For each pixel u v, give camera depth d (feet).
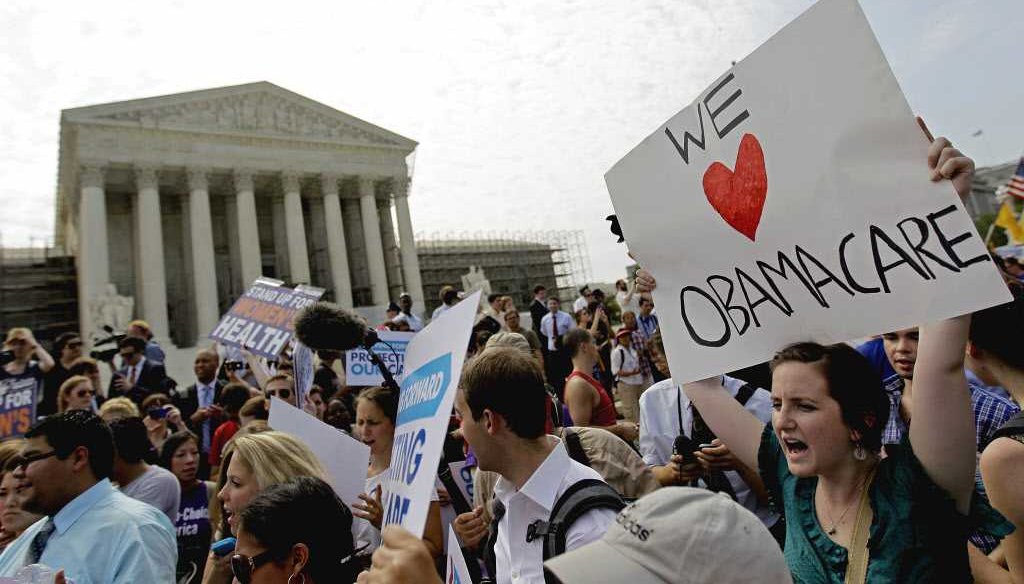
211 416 28.58
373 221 163.43
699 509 4.66
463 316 6.02
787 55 7.47
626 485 10.46
